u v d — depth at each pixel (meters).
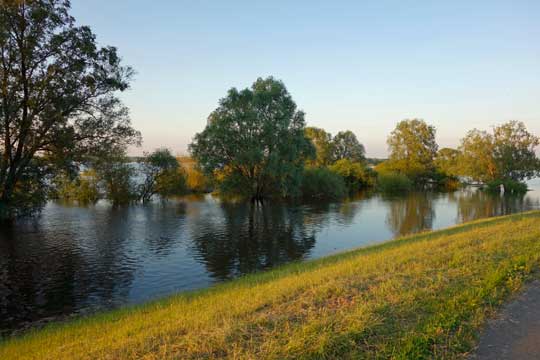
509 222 15.34
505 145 69.44
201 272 16.17
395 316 5.15
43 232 25.14
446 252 9.19
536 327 4.82
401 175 70.88
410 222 30.66
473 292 5.89
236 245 21.58
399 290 6.16
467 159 73.62
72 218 31.66
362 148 106.00
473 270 7.20
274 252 19.84
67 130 25.55
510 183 65.06
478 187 79.25
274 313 5.68
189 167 59.53
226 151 44.41
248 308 6.13
